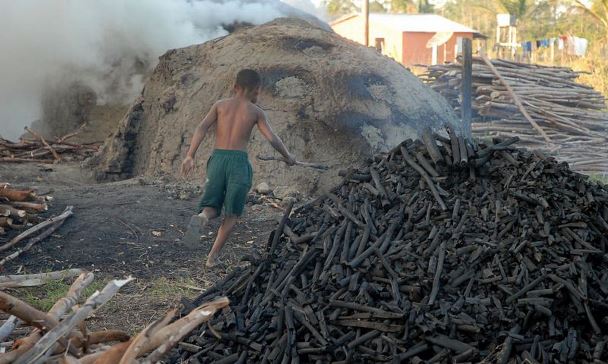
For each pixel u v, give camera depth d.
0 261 6.84
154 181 10.12
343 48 11.01
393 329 4.24
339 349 4.23
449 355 4.09
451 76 16.19
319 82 10.23
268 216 8.56
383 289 4.50
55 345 3.44
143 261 7.11
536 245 4.54
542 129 15.86
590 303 4.22
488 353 4.09
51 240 7.39
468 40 12.16
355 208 5.20
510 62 16.84
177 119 10.79
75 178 11.76
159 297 6.14
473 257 4.59
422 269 4.52
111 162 11.69
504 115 15.98
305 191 9.53
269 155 9.81
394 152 5.60
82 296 6.08
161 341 3.20
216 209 6.76
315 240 5.06
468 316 4.21
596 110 16.78
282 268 5.05
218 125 6.75
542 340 4.13
